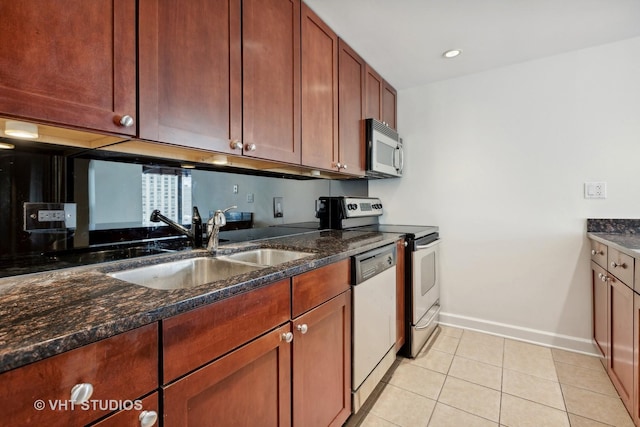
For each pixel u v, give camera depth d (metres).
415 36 1.90
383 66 2.31
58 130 0.89
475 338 2.36
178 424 0.71
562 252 2.18
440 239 2.54
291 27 1.51
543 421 1.47
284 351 1.04
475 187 2.47
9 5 0.68
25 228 0.96
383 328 1.74
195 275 1.32
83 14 0.79
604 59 2.03
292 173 2.01
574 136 2.13
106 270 1.04
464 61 2.25
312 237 1.93
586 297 2.11
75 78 0.78
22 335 0.52
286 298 1.05
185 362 0.72
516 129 2.31
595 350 2.04
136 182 1.26
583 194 2.11
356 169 2.09
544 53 2.14
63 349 0.52
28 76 0.70
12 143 0.93
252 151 1.29
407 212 2.75
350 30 1.84
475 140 2.46
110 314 0.62
